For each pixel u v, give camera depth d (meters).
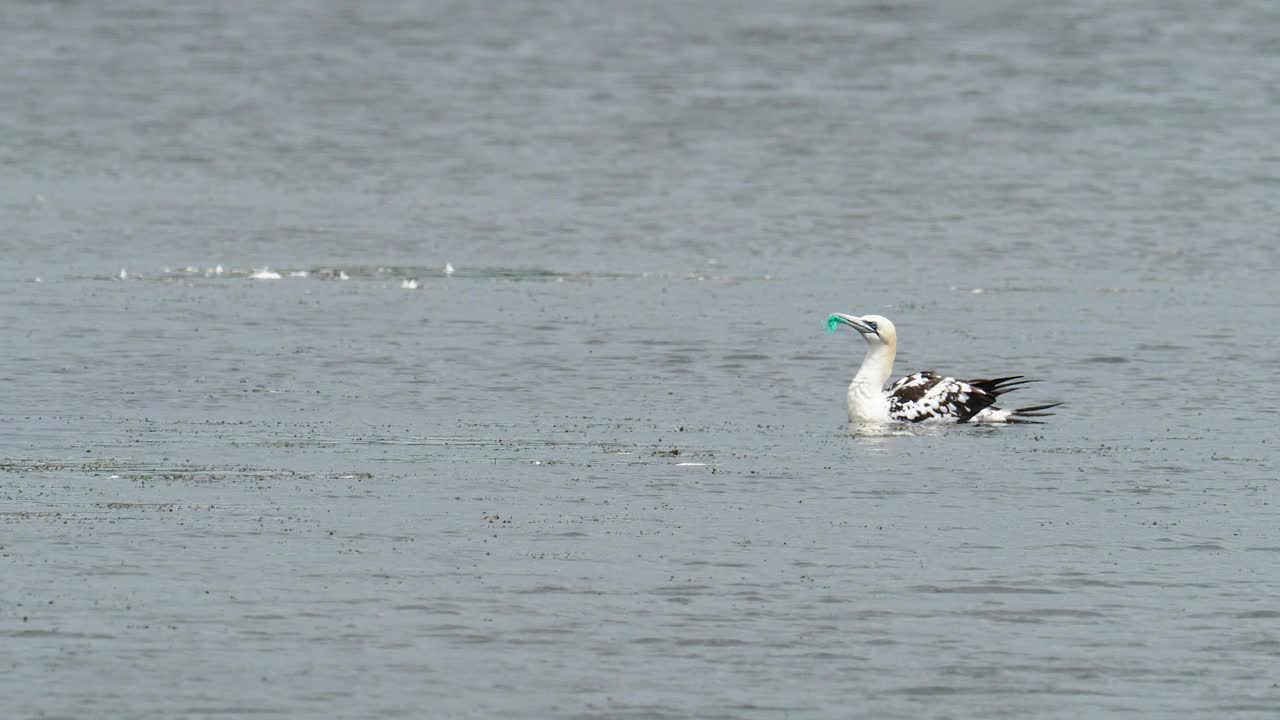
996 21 149.50
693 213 77.50
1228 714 20.34
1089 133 100.88
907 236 71.81
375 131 103.00
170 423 36.22
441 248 68.25
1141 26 145.50
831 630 22.89
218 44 140.00
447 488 30.22
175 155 94.56
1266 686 21.14
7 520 27.31
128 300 53.25
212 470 31.41
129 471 31.20
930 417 37.78
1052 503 29.88
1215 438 36.09
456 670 21.28
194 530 27.00
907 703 20.52
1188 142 97.75
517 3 164.25
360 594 23.98
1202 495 30.56
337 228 72.69
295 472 31.31
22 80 120.62
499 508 28.80
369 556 25.77
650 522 28.05
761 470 32.16
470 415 37.88
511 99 114.44
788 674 21.34
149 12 156.12
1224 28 144.00
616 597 24.08
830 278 61.59
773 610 23.64
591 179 86.94
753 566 25.62
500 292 56.81
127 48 136.88
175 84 120.25
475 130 103.06
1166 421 38.19
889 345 38.28
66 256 64.31
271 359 44.25
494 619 23.09
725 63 130.62
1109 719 20.16
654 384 42.28
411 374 42.75
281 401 39.12
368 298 54.75
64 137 99.88
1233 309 54.75
